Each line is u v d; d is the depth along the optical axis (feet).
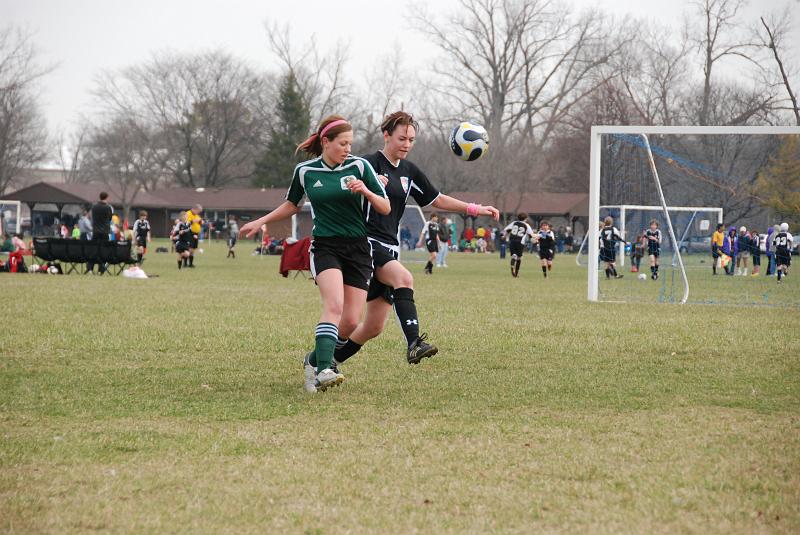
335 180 60.34
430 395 61.21
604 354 81.61
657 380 67.67
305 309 124.06
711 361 77.66
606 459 44.24
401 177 64.85
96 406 56.85
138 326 99.45
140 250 277.64
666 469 42.34
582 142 577.43
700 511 36.35
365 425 51.75
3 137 647.15
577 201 606.96
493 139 599.16
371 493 38.73
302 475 41.27
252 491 38.88
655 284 208.33
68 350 81.30
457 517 35.68
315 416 54.24
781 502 37.42
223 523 34.88
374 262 64.03
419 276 239.50
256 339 90.12
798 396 61.21
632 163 187.21
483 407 57.11
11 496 37.76
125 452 45.39
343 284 61.77
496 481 40.52
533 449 46.11
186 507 36.65
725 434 49.52
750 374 70.59
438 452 45.47
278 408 56.59
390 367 73.67
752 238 241.14
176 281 193.36
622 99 544.62
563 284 201.57
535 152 601.21
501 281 213.05
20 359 76.13
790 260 212.64
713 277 241.14
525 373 70.85
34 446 46.09
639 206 188.24
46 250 221.05
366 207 63.72
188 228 256.52
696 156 240.53
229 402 58.54
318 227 61.52
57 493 38.42
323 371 59.31
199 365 74.33
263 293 156.35
